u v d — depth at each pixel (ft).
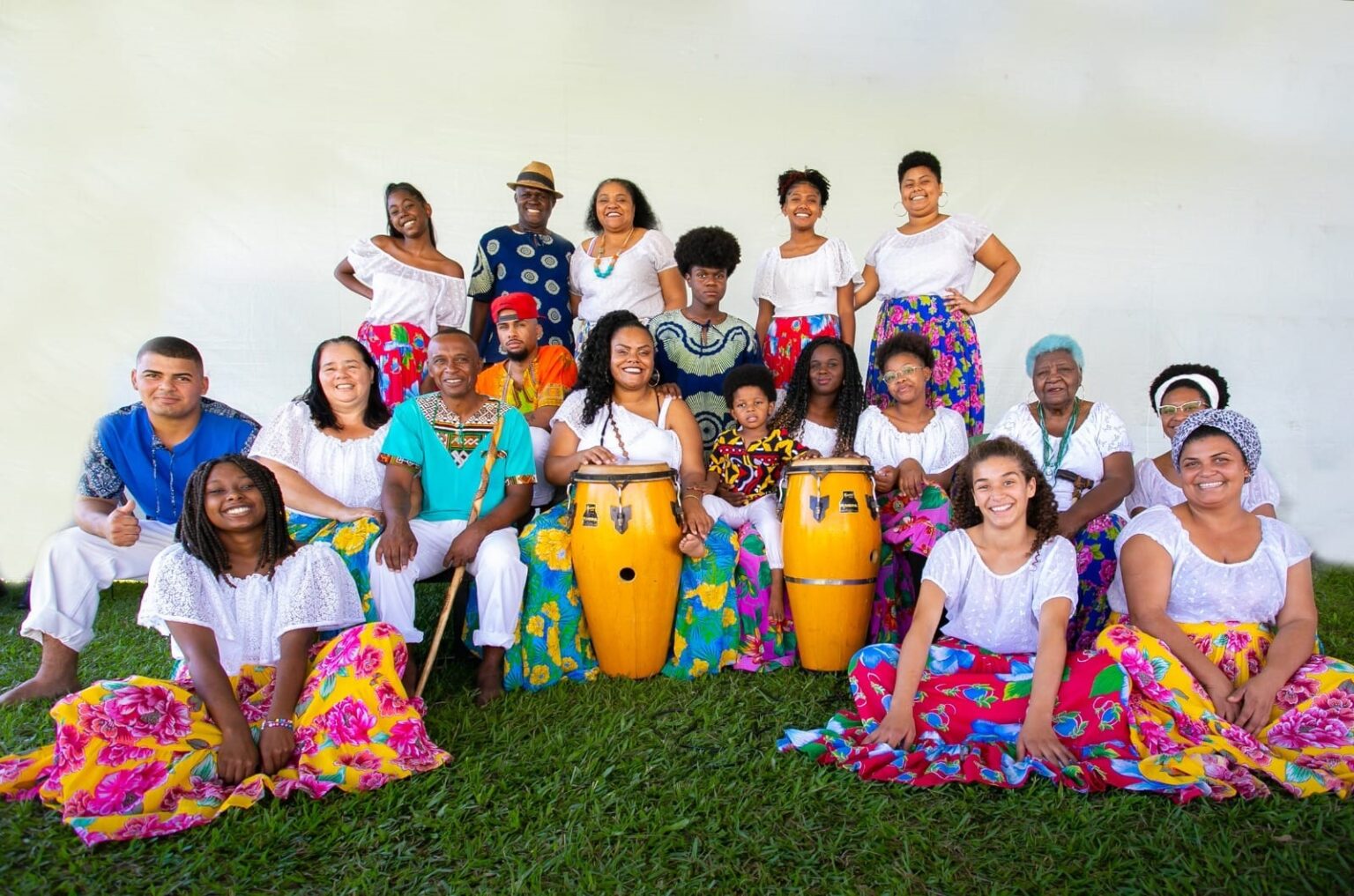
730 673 10.77
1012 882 6.34
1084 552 10.80
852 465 10.51
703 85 17.34
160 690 7.50
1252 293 18.49
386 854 6.68
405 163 16.65
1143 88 18.07
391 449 10.64
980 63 17.81
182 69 15.71
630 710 9.45
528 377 12.67
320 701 7.92
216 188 15.97
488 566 9.99
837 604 10.44
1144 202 18.20
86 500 10.47
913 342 12.09
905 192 14.30
